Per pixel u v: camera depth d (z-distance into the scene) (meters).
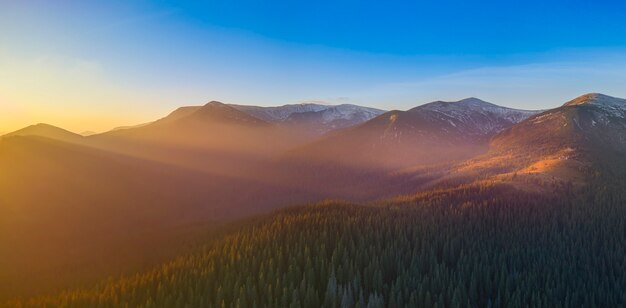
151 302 101.50
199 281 110.62
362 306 98.81
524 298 101.19
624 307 104.31
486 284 111.75
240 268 117.12
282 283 107.12
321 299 106.06
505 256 126.25
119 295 116.44
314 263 120.44
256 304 101.06
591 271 121.81
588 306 102.69
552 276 114.75
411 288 106.75
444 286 106.38
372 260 116.81
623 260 127.06
